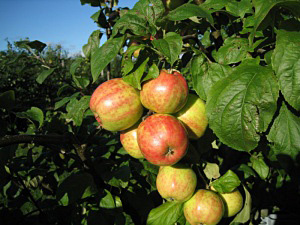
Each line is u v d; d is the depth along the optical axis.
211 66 0.30
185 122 0.31
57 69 0.44
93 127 0.53
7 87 2.10
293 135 0.28
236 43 0.32
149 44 0.34
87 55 0.36
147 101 0.29
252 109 0.25
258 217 0.64
